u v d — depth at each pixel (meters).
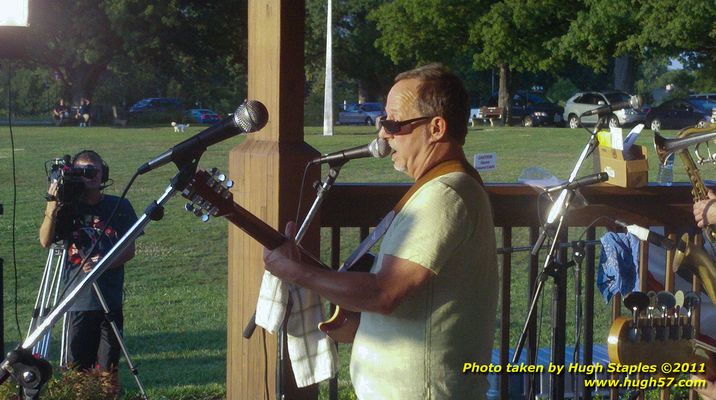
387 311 2.43
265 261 2.63
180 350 6.51
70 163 4.85
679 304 3.10
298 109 3.79
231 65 50.88
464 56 51.38
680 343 3.07
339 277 2.47
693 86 46.28
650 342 3.04
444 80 2.54
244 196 3.87
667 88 48.31
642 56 34.06
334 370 3.15
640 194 4.32
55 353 6.38
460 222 2.42
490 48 36.44
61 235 4.79
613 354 3.04
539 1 34.69
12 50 5.14
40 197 13.12
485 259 2.51
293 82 3.78
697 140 3.68
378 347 2.52
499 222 4.20
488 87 55.94
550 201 3.94
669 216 4.35
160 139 25.45
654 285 4.41
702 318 3.41
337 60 53.66
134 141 24.41
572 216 4.31
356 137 26.50
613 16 31.92
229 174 3.96
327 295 2.49
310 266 2.53
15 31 5.14
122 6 41.03
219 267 9.21
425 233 2.41
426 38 38.91
